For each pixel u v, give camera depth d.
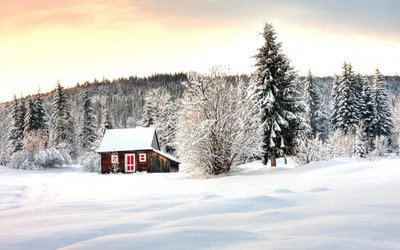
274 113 30.73
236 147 24.33
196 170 25.16
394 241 4.57
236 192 12.00
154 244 4.50
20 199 13.03
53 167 47.94
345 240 4.47
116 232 5.70
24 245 4.93
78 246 4.44
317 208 7.05
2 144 67.06
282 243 4.41
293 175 19.59
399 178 12.27
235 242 4.59
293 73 31.61
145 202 9.65
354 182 12.64
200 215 7.00
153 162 43.06
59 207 9.20
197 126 24.09
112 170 42.53
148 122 66.00
